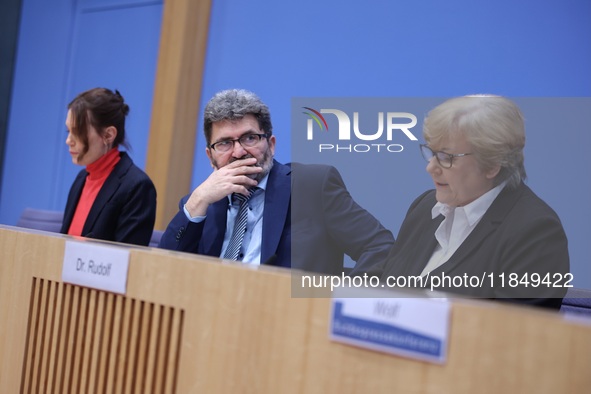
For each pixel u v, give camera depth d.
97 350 0.86
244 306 0.71
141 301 0.82
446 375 0.58
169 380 0.77
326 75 2.91
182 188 3.24
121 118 1.98
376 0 2.77
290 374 0.67
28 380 0.95
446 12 2.59
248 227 1.50
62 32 4.00
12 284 0.99
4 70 4.18
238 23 3.19
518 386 0.54
